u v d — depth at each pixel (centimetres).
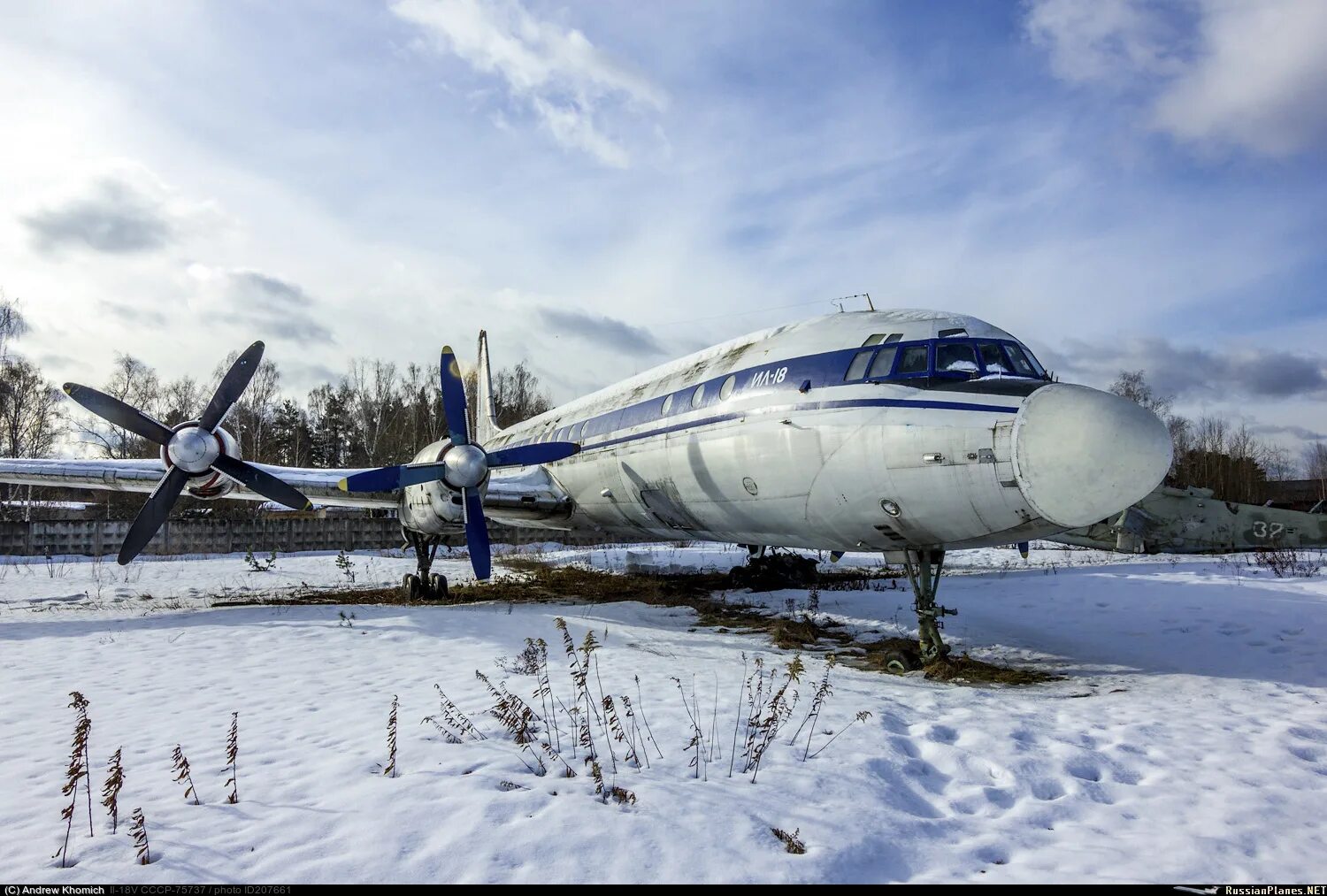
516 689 693
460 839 362
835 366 895
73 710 628
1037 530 733
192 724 584
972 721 596
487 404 2428
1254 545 1956
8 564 2302
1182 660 853
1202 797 444
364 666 812
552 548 3134
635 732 553
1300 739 557
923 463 762
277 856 344
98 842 360
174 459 1118
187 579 1938
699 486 1096
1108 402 676
